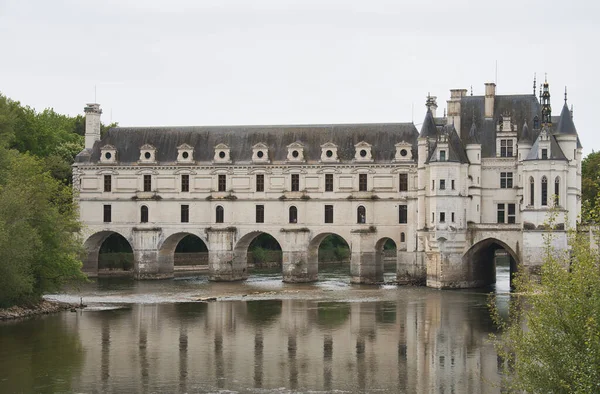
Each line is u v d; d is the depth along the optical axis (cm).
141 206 14125
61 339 7656
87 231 14225
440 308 9681
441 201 11719
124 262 15475
